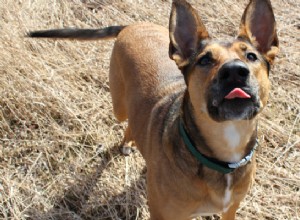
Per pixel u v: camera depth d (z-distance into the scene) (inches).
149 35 54.1
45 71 65.9
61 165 57.4
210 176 41.0
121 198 55.2
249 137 40.6
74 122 61.2
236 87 36.9
